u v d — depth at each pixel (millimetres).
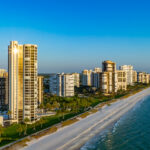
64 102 179000
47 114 140375
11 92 117125
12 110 117250
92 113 144750
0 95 159625
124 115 144125
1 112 139125
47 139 88312
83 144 85312
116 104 189000
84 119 127125
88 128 108188
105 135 98000
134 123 121312
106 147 83062
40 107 149500
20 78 118438
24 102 116562
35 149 77125
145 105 188625
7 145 78188
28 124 114000
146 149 81188
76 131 101938
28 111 116312
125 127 112438
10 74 116938
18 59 117938
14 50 116500
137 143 87750
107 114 144625
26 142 83000
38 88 163875
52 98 192750
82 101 172375
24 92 116438
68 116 135000
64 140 88312
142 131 104938
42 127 106812
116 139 92688
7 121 114875
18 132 97438
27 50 115312
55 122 118188
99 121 124250
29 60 115812
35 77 119188
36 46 118938
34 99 118438
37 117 123125
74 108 157000
